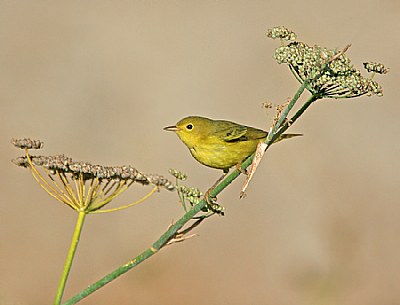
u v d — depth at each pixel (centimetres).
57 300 454
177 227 482
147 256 471
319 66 506
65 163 466
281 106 522
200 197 509
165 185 473
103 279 458
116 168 469
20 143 466
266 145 527
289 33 530
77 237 463
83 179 477
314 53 512
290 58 514
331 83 509
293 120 529
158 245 470
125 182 473
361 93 518
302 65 517
